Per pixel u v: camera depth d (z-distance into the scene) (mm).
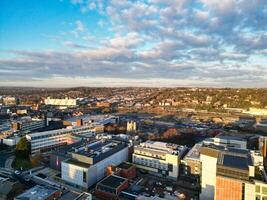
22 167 146750
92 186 121500
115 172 123125
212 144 148250
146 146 157000
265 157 143125
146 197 100250
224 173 96938
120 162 148625
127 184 114875
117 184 109250
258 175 101938
